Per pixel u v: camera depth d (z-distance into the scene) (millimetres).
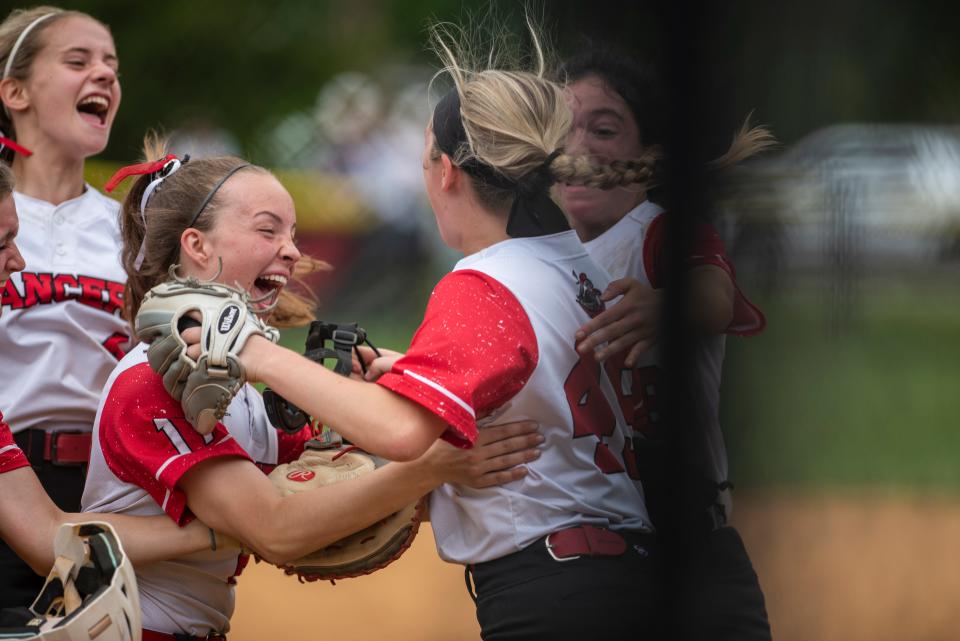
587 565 8656
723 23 9523
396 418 8148
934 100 14969
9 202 9320
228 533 9109
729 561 9453
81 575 8180
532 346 8594
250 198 9703
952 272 20859
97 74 12539
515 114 8828
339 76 51656
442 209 9312
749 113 10039
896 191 18172
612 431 9039
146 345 9750
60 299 12008
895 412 18016
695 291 9164
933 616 13500
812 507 12906
